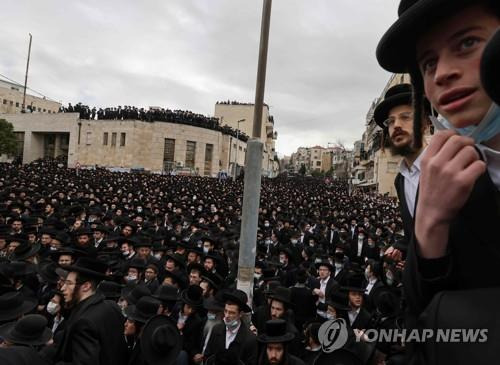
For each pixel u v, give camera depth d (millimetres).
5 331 4020
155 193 25359
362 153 64250
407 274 960
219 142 60344
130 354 4047
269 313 5820
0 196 16844
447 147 824
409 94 1831
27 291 6344
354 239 13414
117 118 54031
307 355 4840
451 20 915
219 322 5359
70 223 12172
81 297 3811
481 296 776
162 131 53719
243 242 6691
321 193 41469
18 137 58969
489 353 694
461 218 868
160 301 5426
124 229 10984
